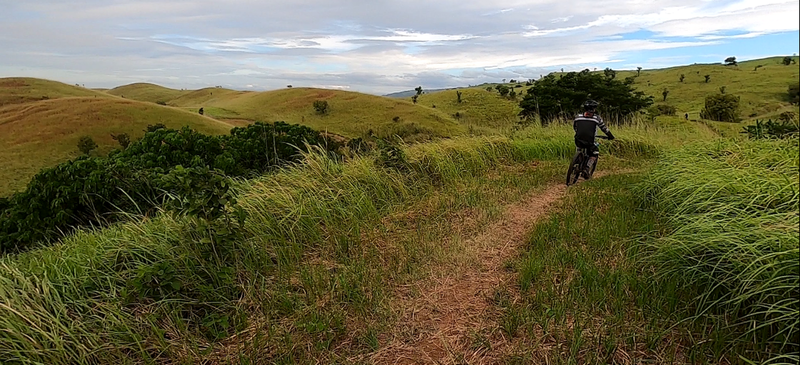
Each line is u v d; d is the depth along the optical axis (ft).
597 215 19.44
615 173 33.01
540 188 26.99
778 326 9.52
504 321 10.99
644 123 55.36
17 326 8.94
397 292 13.11
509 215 20.88
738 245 10.70
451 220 20.08
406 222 19.88
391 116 255.09
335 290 12.96
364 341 10.57
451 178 28.22
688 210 16.70
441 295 12.88
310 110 281.95
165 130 31.94
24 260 16.40
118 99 220.23
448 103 297.12
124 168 22.54
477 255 15.76
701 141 28.35
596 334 10.20
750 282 10.21
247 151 31.24
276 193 18.56
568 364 9.15
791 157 17.43
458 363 9.66
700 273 11.65
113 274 12.16
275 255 15.11
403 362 9.85
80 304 10.50
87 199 21.81
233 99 409.28
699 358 9.23
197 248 12.96
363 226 18.84
